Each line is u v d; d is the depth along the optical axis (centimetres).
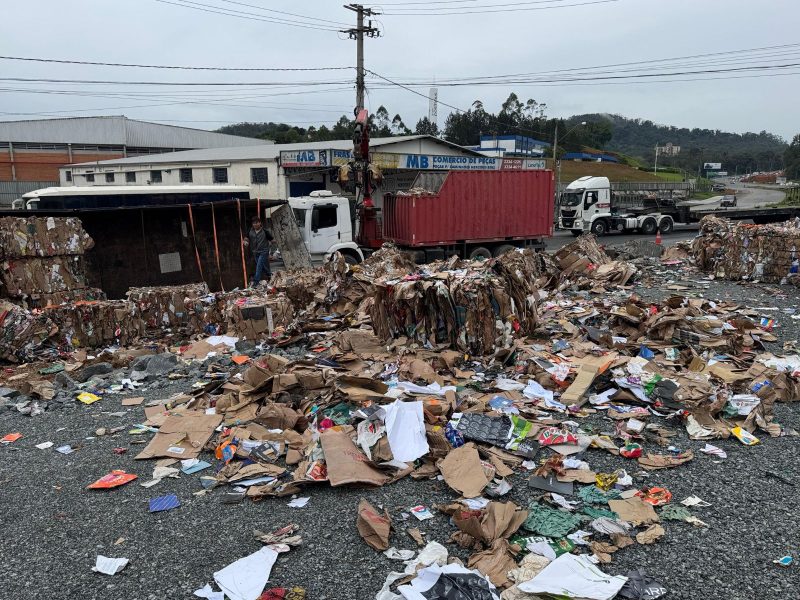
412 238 1891
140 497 523
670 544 436
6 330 978
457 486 511
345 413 660
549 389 744
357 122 2028
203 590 399
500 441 594
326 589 399
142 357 920
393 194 1958
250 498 516
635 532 452
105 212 1429
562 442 591
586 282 1520
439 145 3481
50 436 666
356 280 1223
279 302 1076
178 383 834
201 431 638
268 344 1015
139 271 1488
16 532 474
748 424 636
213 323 1116
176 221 1533
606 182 3297
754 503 491
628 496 499
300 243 1708
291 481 538
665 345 888
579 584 379
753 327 983
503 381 754
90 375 880
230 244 1612
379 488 524
